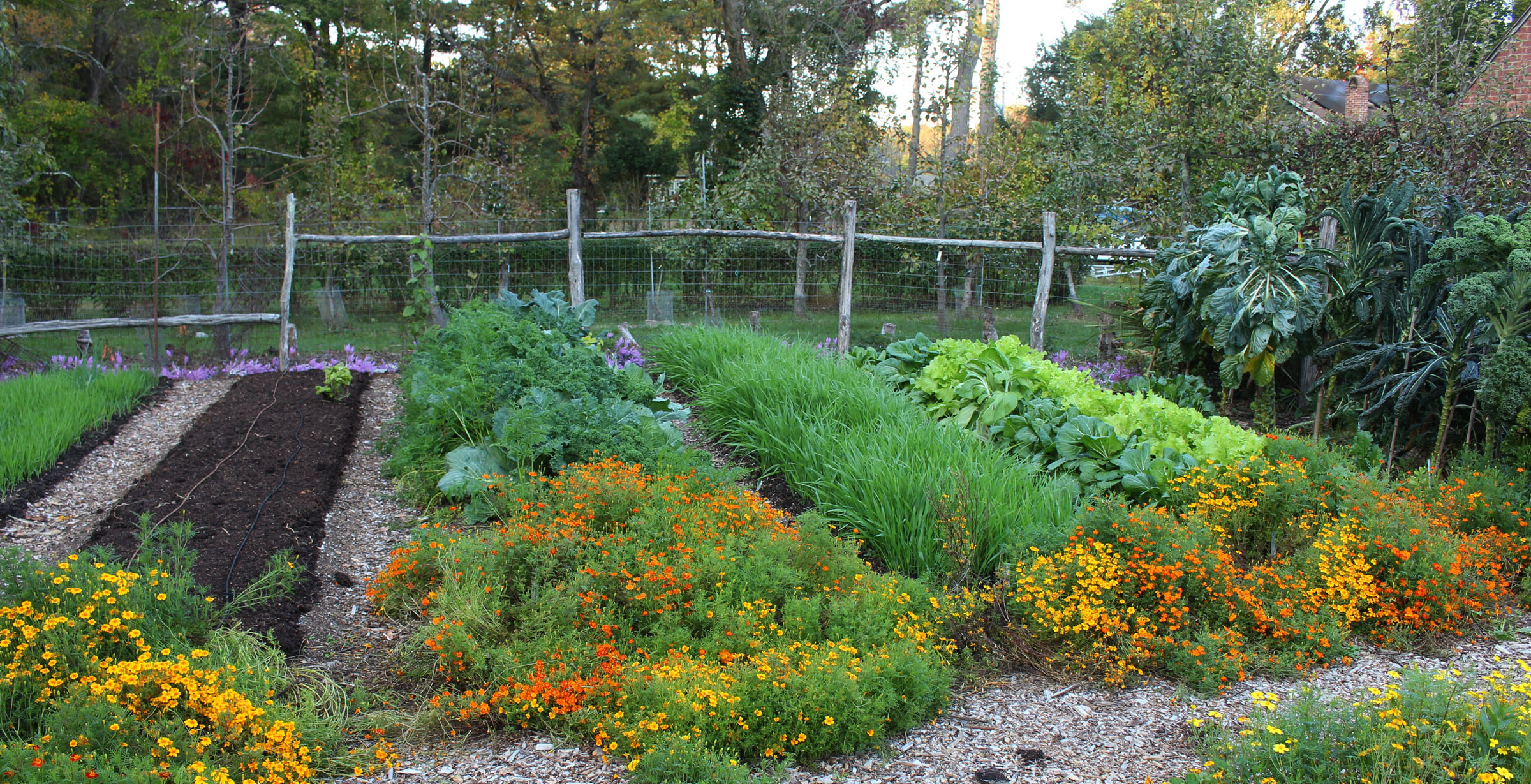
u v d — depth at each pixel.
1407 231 6.91
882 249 12.67
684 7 25.25
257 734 2.98
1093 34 18.53
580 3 25.70
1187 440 6.32
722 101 23.27
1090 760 3.21
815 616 3.83
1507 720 2.89
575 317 8.29
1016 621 4.22
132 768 2.64
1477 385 5.91
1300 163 12.37
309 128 18.20
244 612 3.98
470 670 3.64
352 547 5.00
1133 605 4.23
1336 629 4.07
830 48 19.81
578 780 3.02
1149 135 13.59
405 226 14.02
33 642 3.12
